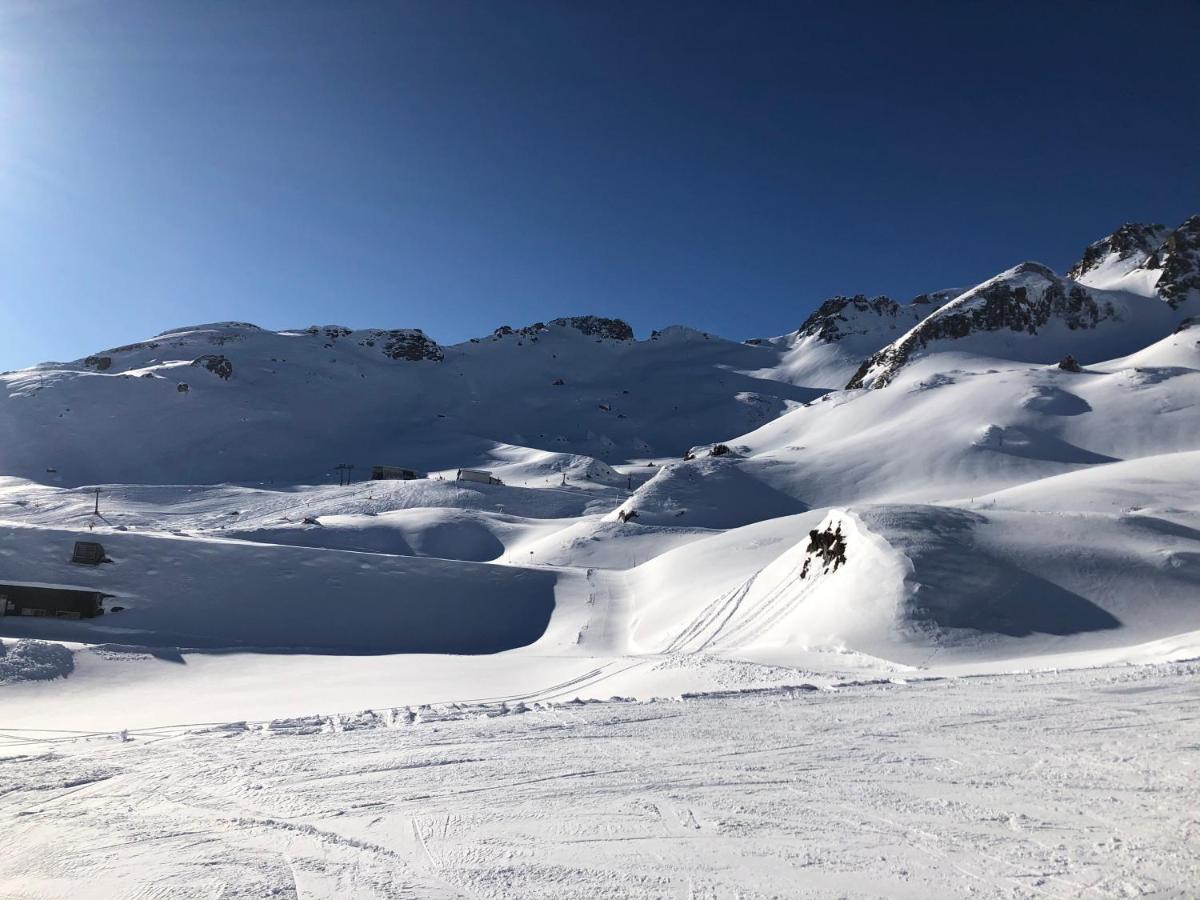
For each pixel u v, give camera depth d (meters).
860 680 16.06
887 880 5.46
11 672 30.91
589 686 25.83
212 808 7.64
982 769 8.29
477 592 58.25
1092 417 123.38
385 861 6.12
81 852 6.44
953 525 35.59
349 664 37.00
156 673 33.59
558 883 5.59
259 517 113.06
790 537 62.16
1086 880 5.29
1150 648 20.92
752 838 6.45
